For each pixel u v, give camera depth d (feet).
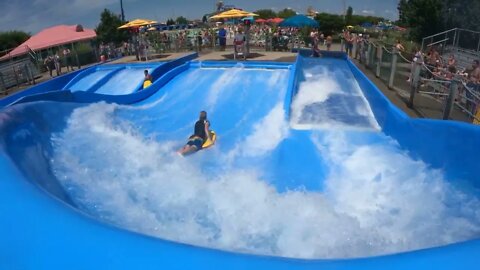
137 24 66.33
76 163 19.88
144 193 17.57
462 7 83.10
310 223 15.26
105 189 17.20
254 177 21.24
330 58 66.59
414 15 93.91
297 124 29.35
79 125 26.45
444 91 30.45
